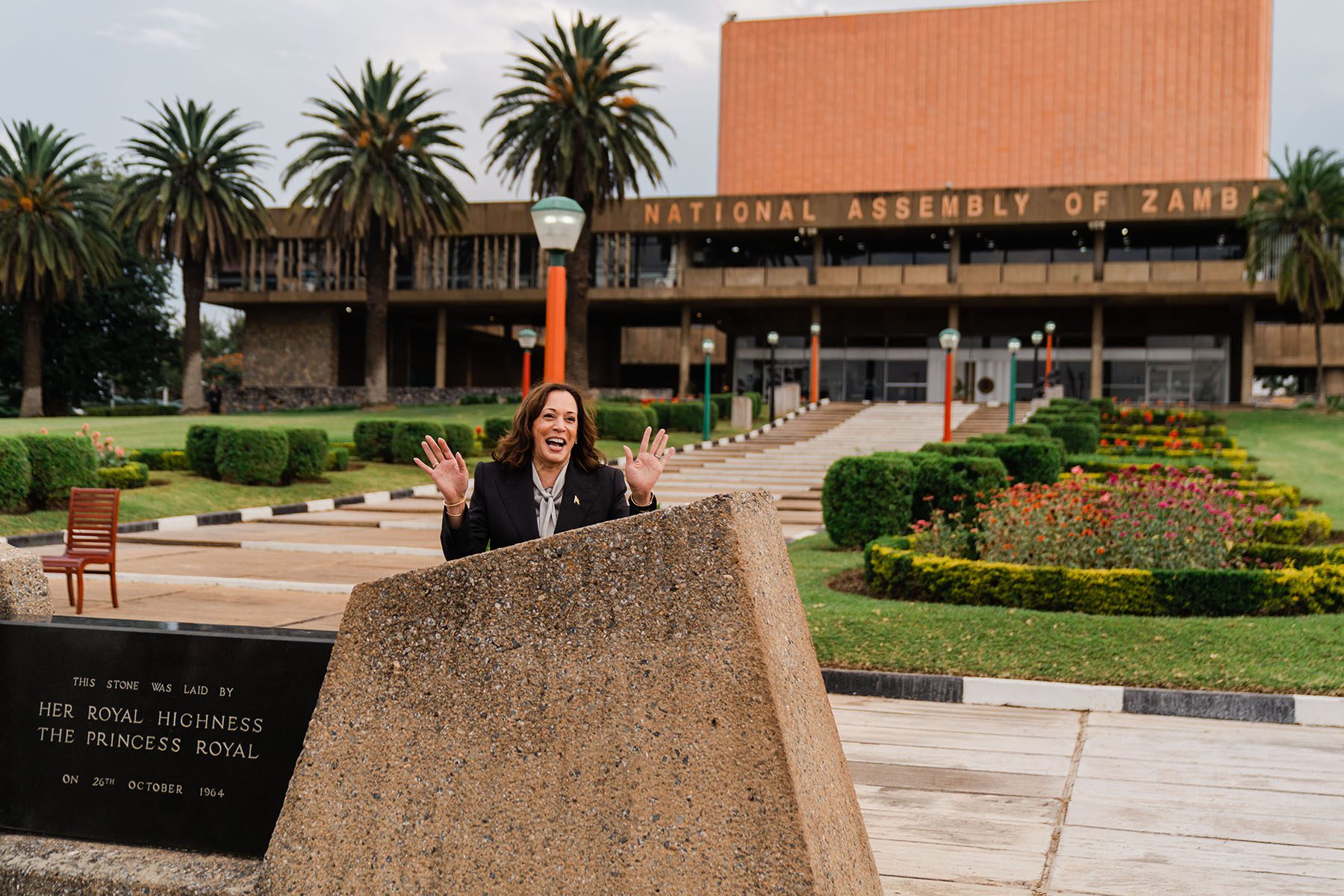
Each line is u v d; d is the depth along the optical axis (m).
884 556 8.21
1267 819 3.89
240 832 2.74
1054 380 46.41
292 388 49.31
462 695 2.41
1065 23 60.12
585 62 32.97
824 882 2.16
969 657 6.31
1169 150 58.50
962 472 11.77
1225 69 58.12
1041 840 3.67
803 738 2.31
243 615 8.36
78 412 50.50
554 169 33.47
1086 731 5.29
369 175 35.84
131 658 2.86
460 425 24.48
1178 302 44.22
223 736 2.78
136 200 37.66
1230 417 36.28
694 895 2.17
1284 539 11.32
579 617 2.36
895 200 43.00
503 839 2.32
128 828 2.82
